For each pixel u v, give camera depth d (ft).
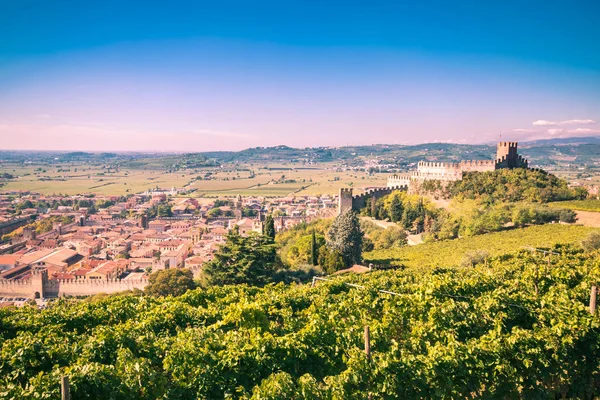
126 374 57.88
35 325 88.89
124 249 543.39
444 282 105.81
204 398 60.23
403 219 357.41
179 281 246.88
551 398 69.05
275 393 56.70
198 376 61.00
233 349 66.49
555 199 338.13
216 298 116.57
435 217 343.05
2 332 85.71
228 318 81.92
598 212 292.81
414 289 107.04
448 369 64.95
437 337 79.41
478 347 68.95
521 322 88.33
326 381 60.75
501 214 297.53
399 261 243.81
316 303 101.24
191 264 415.85
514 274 130.82
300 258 261.24
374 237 337.11
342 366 72.13
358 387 62.39
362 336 75.36
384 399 62.39
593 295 81.25
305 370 70.59
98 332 75.15
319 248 250.98
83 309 101.71
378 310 97.35
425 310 90.43
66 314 95.04
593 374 73.41
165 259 443.73
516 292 102.37
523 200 331.98
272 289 125.90
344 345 74.02
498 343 70.03
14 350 65.72
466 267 163.43
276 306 104.68
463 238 284.41
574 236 242.17
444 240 294.25
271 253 192.85
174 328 89.86
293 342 70.90
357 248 245.86
